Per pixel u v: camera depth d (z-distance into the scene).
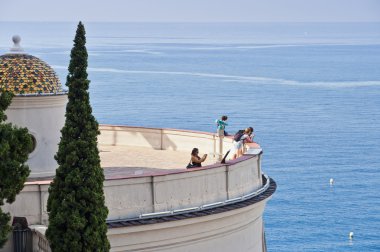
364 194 169.75
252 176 38.97
